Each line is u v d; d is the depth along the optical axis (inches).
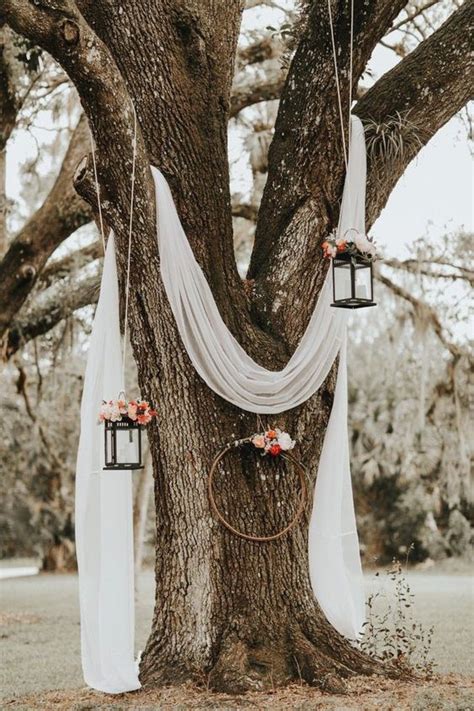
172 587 260.8
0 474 989.2
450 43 272.7
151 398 262.7
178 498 260.2
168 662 256.7
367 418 894.4
